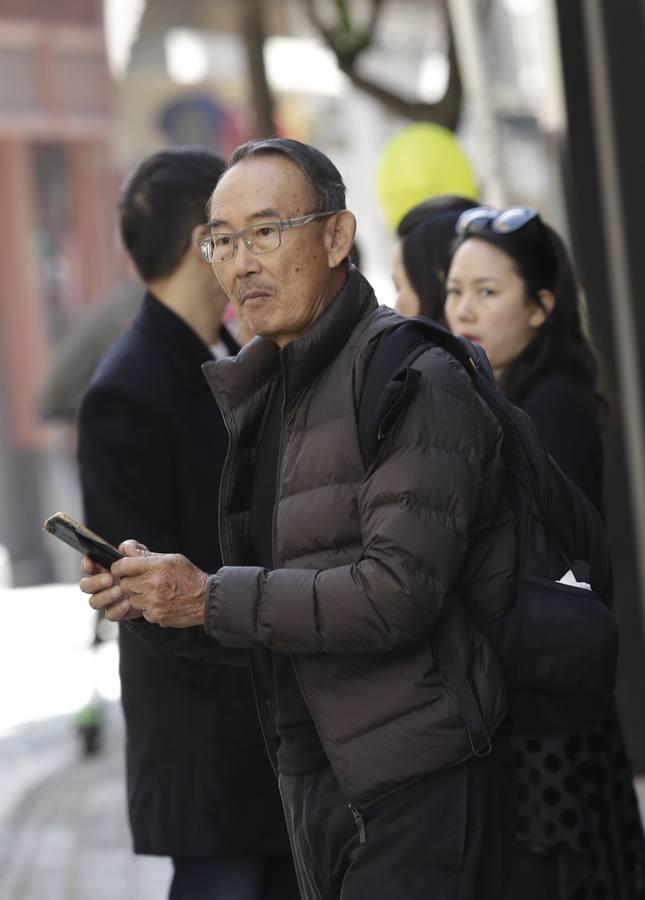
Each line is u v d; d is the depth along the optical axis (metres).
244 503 7.43
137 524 8.84
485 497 6.95
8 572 42.88
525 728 7.29
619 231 15.61
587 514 7.49
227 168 7.08
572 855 8.48
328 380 6.89
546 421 8.84
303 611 6.69
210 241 7.10
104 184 47.59
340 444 6.80
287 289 6.93
